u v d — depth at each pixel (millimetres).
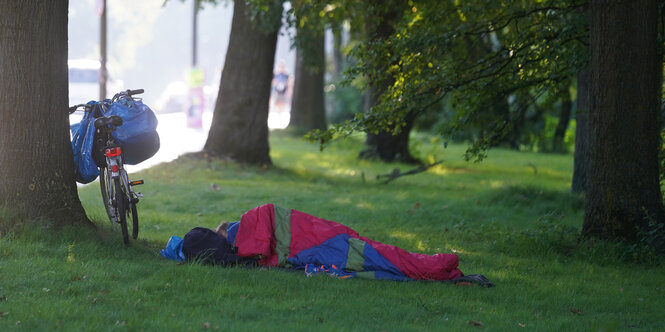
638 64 17375
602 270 16359
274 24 33969
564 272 16047
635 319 12180
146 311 10570
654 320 12195
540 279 15062
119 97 15828
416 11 22484
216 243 14164
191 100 67062
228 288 12008
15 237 14023
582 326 11266
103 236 15258
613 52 17422
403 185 34406
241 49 36875
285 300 11727
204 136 57406
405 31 20906
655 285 15141
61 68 15047
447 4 21703
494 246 18609
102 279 12180
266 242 14141
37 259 12922
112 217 15445
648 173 17641
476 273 15320
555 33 19938
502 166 49281
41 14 14688
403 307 11742
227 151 36875
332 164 43625
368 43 21438
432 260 13984
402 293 12672
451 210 25828
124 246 14797
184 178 31922
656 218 17562
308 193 29141
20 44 14555
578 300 13305
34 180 14750
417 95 20500
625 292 14305
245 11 36656
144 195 25984
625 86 17453
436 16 21109
